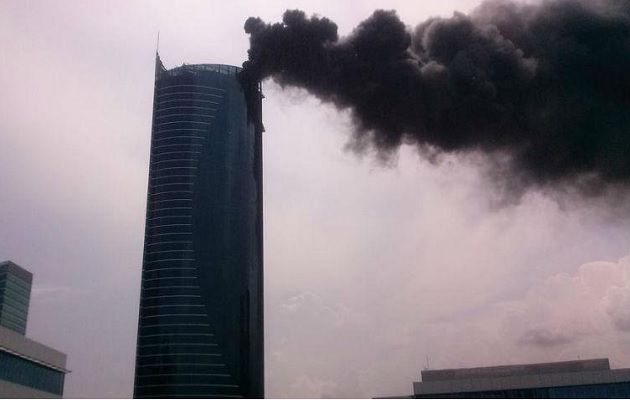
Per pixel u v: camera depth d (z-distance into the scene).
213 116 193.62
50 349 115.25
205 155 187.75
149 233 180.88
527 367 122.69
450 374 122.38
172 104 193.62
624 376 116.88
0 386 97.69
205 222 180.00
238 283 175.50
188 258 175.25
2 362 99.69
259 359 173.50
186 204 181.50
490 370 122.44
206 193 183.38
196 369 163.88
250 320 174.38
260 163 197.38
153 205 183.62
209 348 166.50
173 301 170.38
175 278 173.00
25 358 106.75
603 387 116.00
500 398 116.50
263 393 173.00
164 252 176.50
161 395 161.50
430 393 117.62
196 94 195.00
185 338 166.50
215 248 177.38
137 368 166.62
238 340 169.50
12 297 165.12
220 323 169.50
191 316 168.88
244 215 184.62
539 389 116.56
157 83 198.62
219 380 163.75
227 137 192.00
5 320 160.62
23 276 170.75
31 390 107.50
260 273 183.25
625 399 115.50
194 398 161.00
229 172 187.62
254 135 198.88
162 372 163.62
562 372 120.31
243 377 166.75
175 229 178.75
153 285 173.75
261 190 194.25
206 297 171.38
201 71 199.62
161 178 185.88
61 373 121.75
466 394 117.00
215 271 174.75
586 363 121.62
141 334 169.62
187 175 185.00
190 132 189.75
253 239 184.25
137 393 163.50
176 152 187.50
